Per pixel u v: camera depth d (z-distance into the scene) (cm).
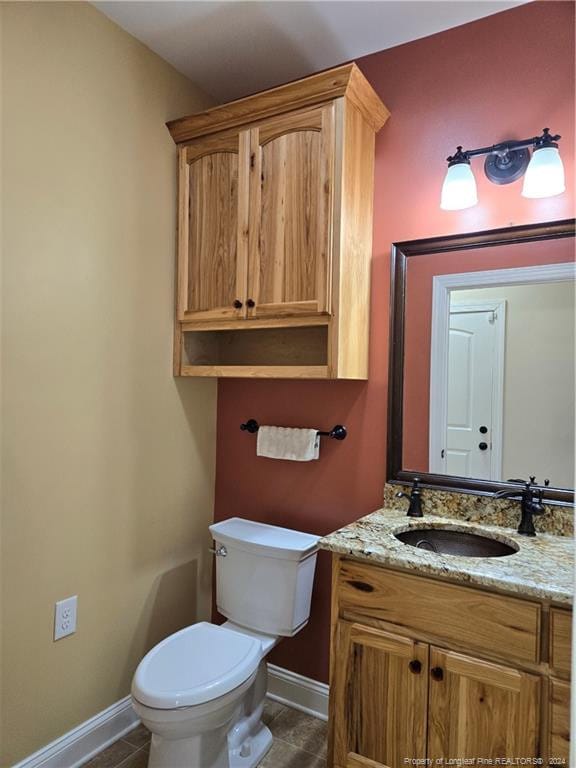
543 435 161
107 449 182
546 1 164
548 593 116
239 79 214
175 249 208
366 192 185
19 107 149
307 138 172
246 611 189
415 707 137
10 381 149
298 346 215
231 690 144
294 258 175
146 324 197
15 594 152
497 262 169
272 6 170
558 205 161
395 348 186
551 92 162
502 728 125
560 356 159
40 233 156
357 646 146
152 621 203
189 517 222
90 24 170
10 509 150
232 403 231
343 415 200
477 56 175
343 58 199
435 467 179
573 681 65
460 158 165
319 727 193
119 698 187
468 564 131
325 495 205
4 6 144
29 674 156
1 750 149
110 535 184
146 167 194
